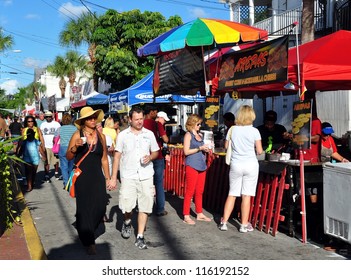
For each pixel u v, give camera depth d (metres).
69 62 49.00
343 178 6.00
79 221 6.20
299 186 7.06
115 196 10.83
